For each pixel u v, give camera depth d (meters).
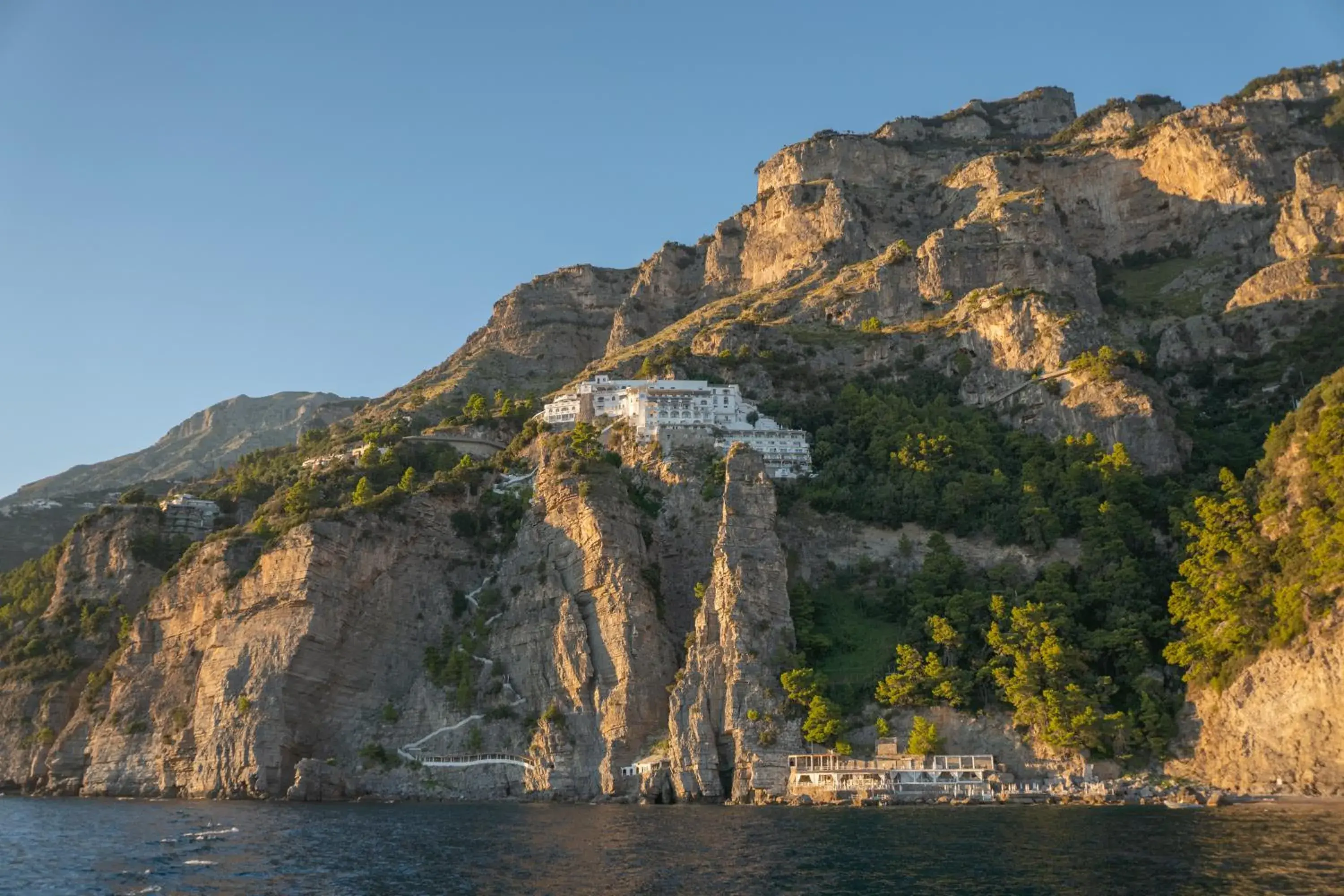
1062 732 164.75
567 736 192.62
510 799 192.25
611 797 183.00
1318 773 150.88
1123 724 167.50
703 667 183.25
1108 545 197.62
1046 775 166.00
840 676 185.00
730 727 176.75
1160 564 198.88
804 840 127.06
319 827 151.62
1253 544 171.75
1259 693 158.75
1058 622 179.62
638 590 199.38
